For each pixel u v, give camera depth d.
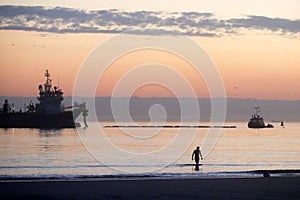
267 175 51.72
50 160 97.38
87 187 38.25
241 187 39.19
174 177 51.19
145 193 35.69
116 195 34.62
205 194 35.47
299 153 125.94
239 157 109.50
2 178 49.59
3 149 135.75
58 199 32.84
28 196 33.91
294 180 44.03
